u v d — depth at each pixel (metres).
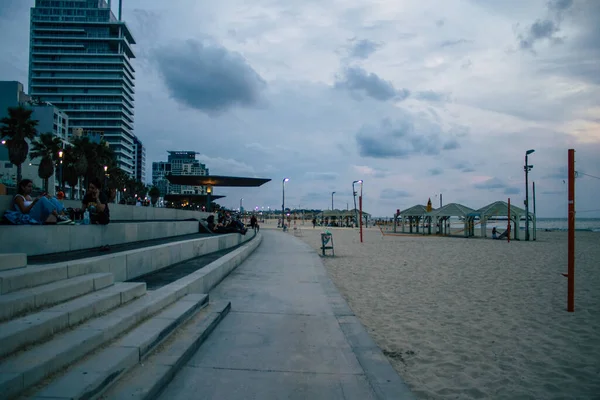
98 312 4.37
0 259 4.29
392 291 9.88
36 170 67.62
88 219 10.12
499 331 6.46
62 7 139.75
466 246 26.80
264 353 4.70
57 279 4.67
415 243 30.12
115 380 3.31
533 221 36.81
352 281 11.42
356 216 74.44
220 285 9.19
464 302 8.62
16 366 2.84
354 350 4.88
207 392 3.58
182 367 4.15
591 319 7.20
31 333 3.27
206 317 5.75
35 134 45.41
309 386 3.82
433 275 12.59
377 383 3.93
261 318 6.31
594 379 4.58
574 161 7.94
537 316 7.41
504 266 15.02
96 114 134.62
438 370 4.82
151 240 13.66
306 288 8.96
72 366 3.26
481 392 4.21
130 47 146.50
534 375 4.69
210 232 19.39
